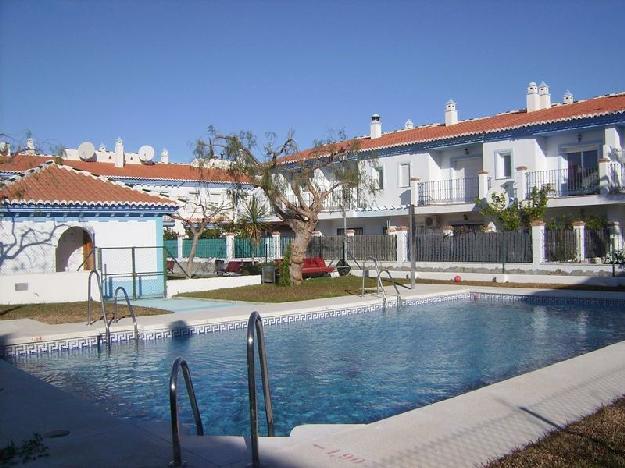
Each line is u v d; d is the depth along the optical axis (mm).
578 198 25594
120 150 47375
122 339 13586
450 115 36469
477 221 30797
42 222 19906
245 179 23438
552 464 5176
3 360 11414
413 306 19688
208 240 35219
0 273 19047
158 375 10773
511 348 12773
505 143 29688
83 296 19453
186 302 19359
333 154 23797
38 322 14586
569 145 28109
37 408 7500
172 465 5430
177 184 45281
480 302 20734
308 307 17141
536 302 20078
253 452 5332
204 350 12875
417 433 6125
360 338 14188
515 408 6934
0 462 5586
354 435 6141
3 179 21172
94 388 9938
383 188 35656
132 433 6473
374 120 40562
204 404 8930
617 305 18344
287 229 39062
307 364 11461
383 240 29359
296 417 8258
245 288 22625
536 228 24062
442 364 11328
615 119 25609
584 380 8188
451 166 33344
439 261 27312
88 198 20844
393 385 9852
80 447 6000
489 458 5387
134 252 20812
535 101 32500
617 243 24031
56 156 22906
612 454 5383
